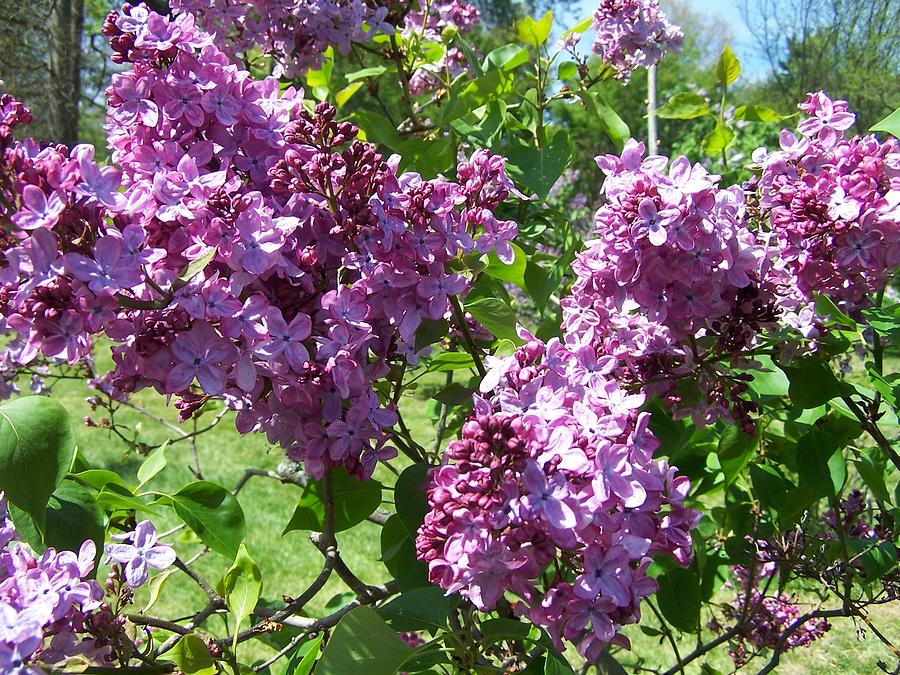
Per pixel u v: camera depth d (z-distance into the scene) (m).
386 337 0.36
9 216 0.29
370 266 0.34
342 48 0.56
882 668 0.51
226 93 0.35
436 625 0.35
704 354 0.39
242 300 0.33
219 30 0.53
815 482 0.45
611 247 0.35
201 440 1.77
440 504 0.28
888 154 0.38
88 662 0.30
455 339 0.46
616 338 0.37
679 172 0.35
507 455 0.28
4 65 2.37
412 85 0.74
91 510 0.34
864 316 0.43
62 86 2.50
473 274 0.38
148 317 0.31
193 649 0.32
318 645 0.34
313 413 0.35
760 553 0.55
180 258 0.32
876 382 0.42
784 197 0.39
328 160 0.33
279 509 1.41
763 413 0.49
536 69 0.60
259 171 0.35
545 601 0.29
